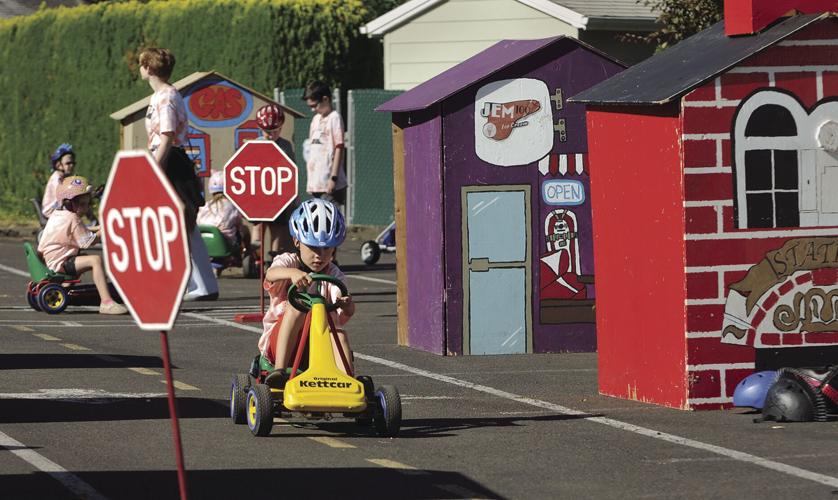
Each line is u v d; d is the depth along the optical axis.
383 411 12.50
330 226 12.80
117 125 43.16
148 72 21.83
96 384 15.21
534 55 18.08
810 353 14.20
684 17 25.55
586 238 18.33
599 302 15.09
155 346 18.38
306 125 41.53
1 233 40.91
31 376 15.67
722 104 13.97
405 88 40.91
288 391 12.26
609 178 14.84
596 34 37.28
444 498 10.40
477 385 15.71
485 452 12.02
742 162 14.03
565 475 11.16
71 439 12.29
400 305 19.03
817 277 14.20
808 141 14.16
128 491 10.48
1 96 45.59
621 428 13.12
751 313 14.08
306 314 12.65
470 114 17.98
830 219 14.22
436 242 18.05
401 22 40.66
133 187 8.81
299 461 11.56
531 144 18.14
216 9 41.84
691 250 13.93
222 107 31.75
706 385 14.03
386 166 41.31
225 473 11.10
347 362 12.62
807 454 11.93
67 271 22.11
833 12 14.12
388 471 11.24
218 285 26.92
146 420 13.20
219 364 16.91
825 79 14.20
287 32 41.62
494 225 18.09
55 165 26.48
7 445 12.02
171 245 8.75
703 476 11.13
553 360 17.67
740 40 14.45
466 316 18.08
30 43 44.75
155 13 42.62
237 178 21.86
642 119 14.35
